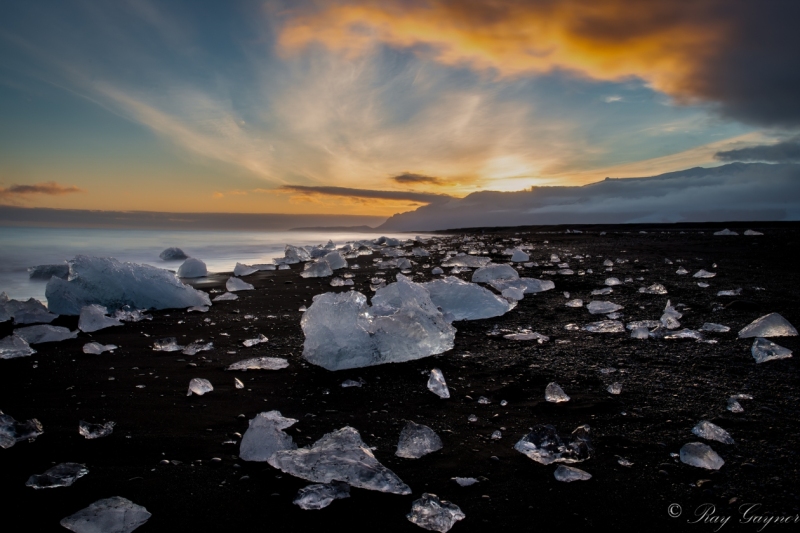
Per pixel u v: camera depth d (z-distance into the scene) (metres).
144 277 4.67
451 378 2.53
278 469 1.60
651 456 1.66
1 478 1.54
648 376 2.45
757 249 8.32
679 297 4.44
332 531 1.27
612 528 1.28
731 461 1.60
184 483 1.51
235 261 9.80
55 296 4.36
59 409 2.12
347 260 8.99
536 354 2.91
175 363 2.83
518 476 1.56
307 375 2.61
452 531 1.27
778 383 2.28
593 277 5.88
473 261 7.69
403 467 1.62
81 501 1.41
